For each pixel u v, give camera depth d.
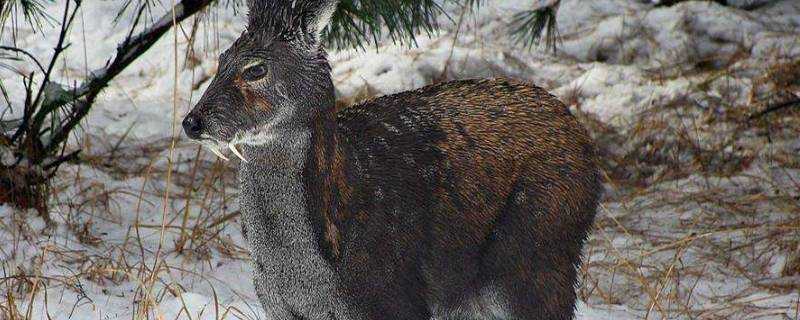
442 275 8.65
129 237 12.52
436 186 8.48
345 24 11.41
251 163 7.68
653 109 18.44
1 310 9.70
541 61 20.44
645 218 15.03
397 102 8.83
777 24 21.94
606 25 21.62
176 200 14.15
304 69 7.53
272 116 7.45
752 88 18.80
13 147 12.79
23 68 18.81
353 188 7.93
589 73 19.73
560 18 22.17
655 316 11.50
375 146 8.29
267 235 7.79
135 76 19.52
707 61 20.66
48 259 11.37
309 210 7.69
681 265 13.20
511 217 8.95
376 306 8.11
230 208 13.92
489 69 19.80
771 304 11.88
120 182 14.54
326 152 7.71
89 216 13.09
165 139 16.80
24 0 12.57
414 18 11.74
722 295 12.31
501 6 22.02
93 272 10.66
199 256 12.11
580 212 9.36
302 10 7.52
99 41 19.88
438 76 19.47
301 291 7.90
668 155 17.20
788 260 13.08
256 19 7.61
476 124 8.87
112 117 17.48
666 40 21.30
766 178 16.31
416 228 8.31
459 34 20.83
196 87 19.06
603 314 11.34
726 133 17.72
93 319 9.98
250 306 10.41
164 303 10.30
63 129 12.85
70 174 14.31
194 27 12.95
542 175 9.07
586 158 9.42
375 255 8.04
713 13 21.80
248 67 7.36
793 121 18.05
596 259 13.42
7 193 12.48
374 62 19.62
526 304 9.10
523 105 9.17
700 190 15.94
